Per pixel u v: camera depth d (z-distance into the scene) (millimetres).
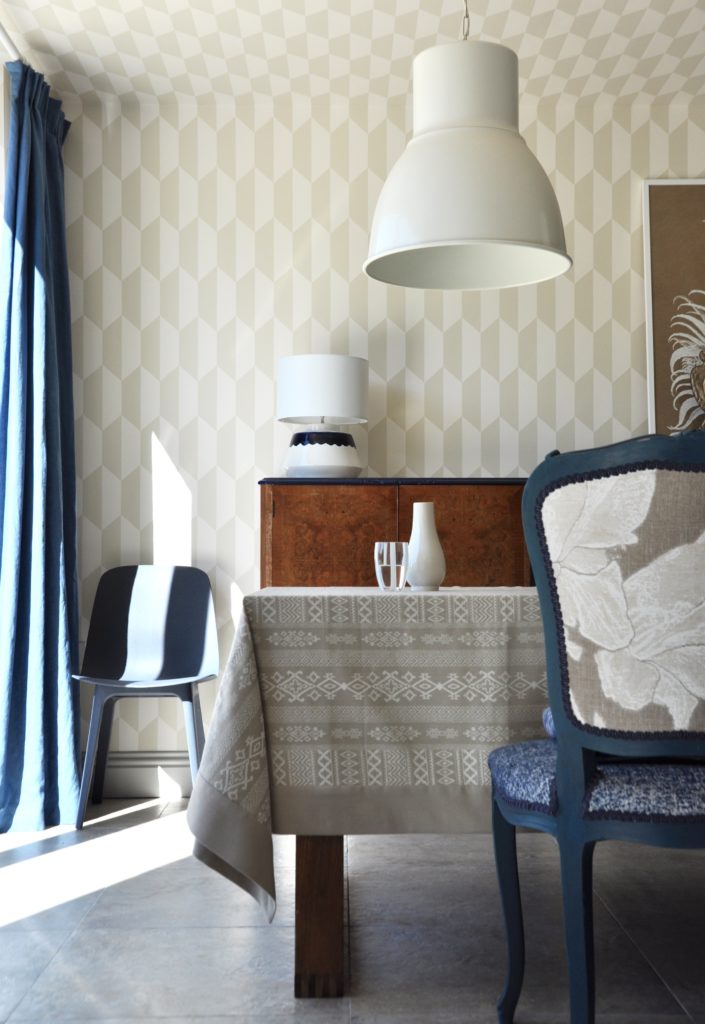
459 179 2014
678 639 1611
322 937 2045
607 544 1623
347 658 2043
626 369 4172
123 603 3861
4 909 2586
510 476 4145
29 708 3473
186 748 4035
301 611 2043
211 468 4113
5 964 2217
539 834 3238
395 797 2025
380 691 2041
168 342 4113
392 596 2049
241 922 2479
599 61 3812
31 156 3623
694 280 4141
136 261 4117
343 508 3674
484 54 2107
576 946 1677
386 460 4137
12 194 3527
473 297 4164
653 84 3998
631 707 1640
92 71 3873
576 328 4168
